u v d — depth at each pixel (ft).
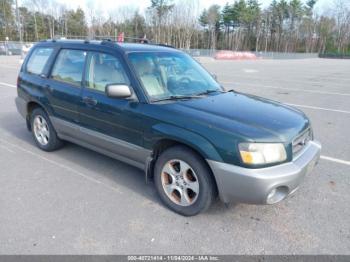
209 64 94.27
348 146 18.33
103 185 12.93
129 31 240.53
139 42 15.38
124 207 11.32
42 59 16.16
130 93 11.34
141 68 12.10
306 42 270.26
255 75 60.95
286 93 37.93
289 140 9.82
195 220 10.62
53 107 14.97
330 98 34.96
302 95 36.68
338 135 20.52
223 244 9.46
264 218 10.82
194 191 10.48
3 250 8.94
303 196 12.33
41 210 10.95
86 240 9.45
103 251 9.03
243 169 9.20
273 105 12.38
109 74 12.59
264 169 9.27
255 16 261.03
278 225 10.44
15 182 12.98
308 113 26.96
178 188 10.87
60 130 15.19
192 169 10.31
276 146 9.46
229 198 9.75
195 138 9.83
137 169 14.51
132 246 9.27
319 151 11.51
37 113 16.29
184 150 10.42
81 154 16.16
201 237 9.75
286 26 270.67
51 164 14.89
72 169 14.37
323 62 134.62
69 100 13.96
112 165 14.88
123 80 12.03
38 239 9.43
